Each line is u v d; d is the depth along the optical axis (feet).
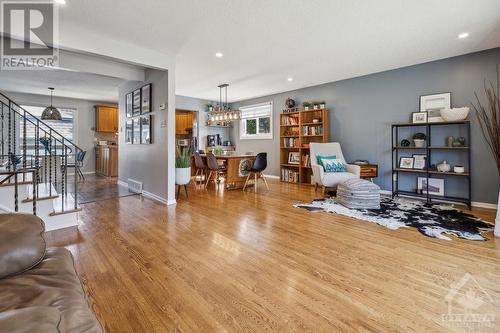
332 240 8.43
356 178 13.66
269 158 23.80
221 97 24.64
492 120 12.21
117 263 6.81
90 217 10.94
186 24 9.86
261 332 4.36
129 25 9.89
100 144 24.99
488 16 9.34
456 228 9.52
